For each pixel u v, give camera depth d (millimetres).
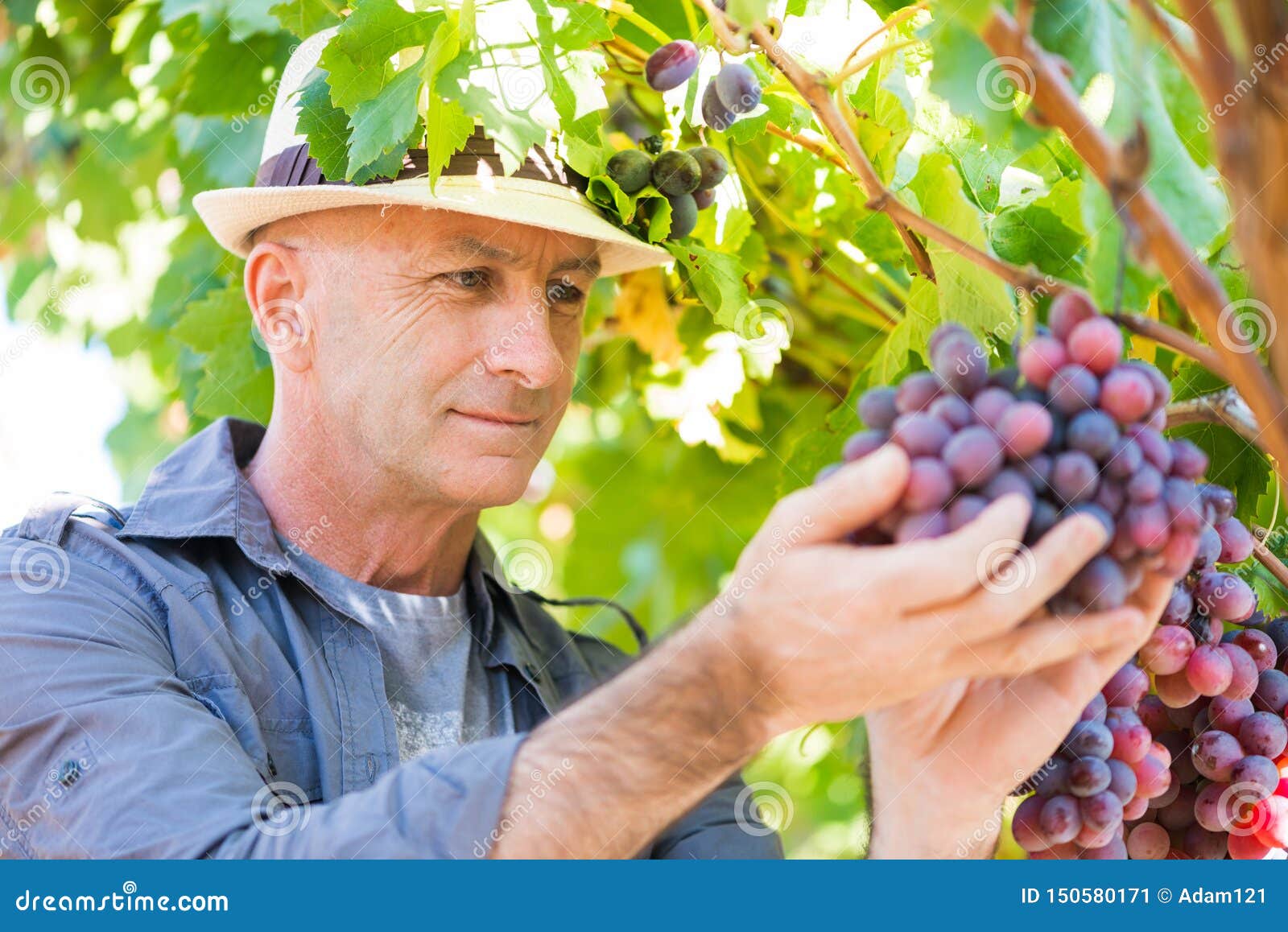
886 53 1977
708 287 2826
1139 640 1564
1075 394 1553
